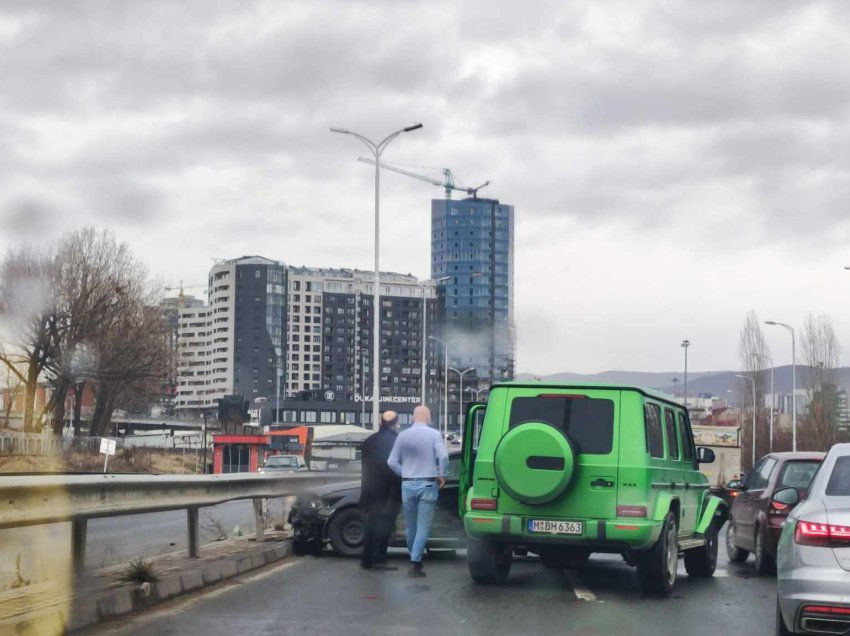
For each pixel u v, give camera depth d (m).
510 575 14.43
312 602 11.17
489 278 197.62
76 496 9.91
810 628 8.19
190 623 9.70
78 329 58.62
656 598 12.18
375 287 40.34
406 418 166.00
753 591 13.15
